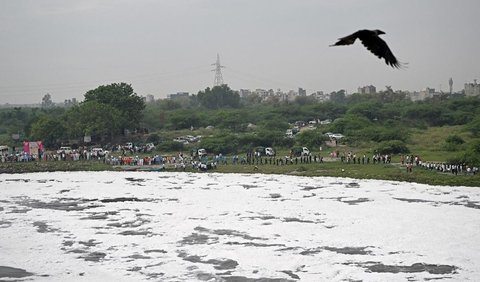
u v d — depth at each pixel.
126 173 87.94
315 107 175.75
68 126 123.62
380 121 138.88
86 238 43.53
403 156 93.25
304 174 81.38
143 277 33.59
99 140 131.75
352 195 62.28
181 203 58.94
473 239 41.62
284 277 33.22
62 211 55.16
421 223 47.03
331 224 47.47
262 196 62.81
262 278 33.09
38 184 75.19
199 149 111.56
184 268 35.31
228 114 154.75
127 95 137.50
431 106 150.88
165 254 38.69
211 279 33.03
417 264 35.62
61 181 78.38
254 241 41.97
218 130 144.38
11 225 48.50
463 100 159.25
